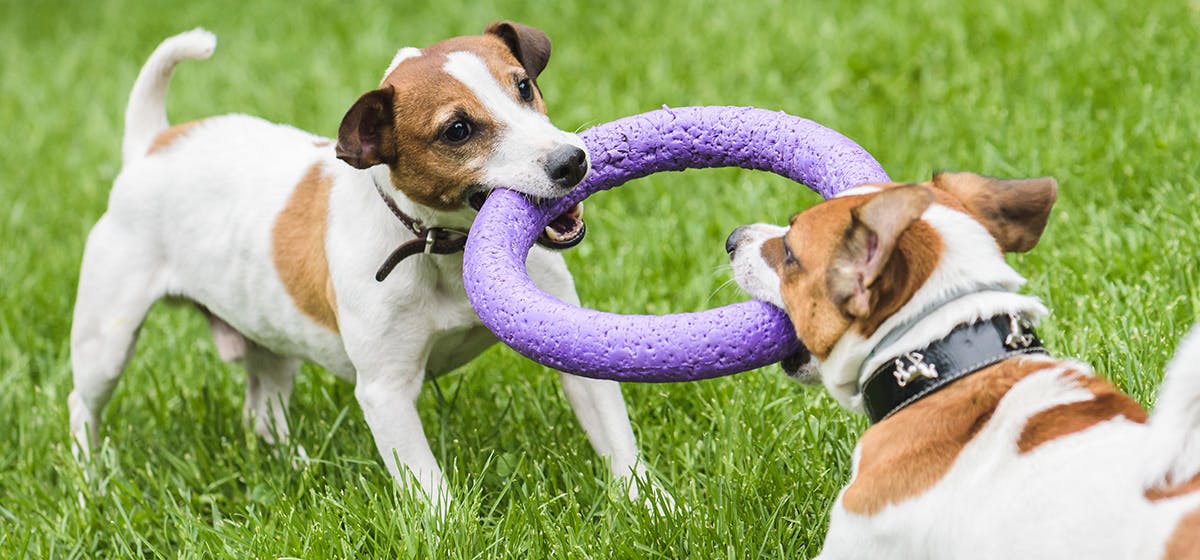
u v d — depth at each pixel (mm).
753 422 5324
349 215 5074
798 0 10141
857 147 4730
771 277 4008
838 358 3805
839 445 5074
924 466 3510
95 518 5586
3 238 8383
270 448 5984
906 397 3652
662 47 9734
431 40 11008
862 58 8742
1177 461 2959
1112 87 7625
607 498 4918
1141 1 8477
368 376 5094
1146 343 5191
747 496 4848
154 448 6152
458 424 5797
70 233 8469
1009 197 3840
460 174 4758
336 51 11078
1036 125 7336
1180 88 7539
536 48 5184
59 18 13477
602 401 5152
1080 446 3307
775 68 9070
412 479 4949
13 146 10125
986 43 8625
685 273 6836
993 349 3572
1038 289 5879
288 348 5637
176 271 5828
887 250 3395
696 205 7465
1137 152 6949
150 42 12234
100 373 5973
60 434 6297
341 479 5586
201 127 5922
